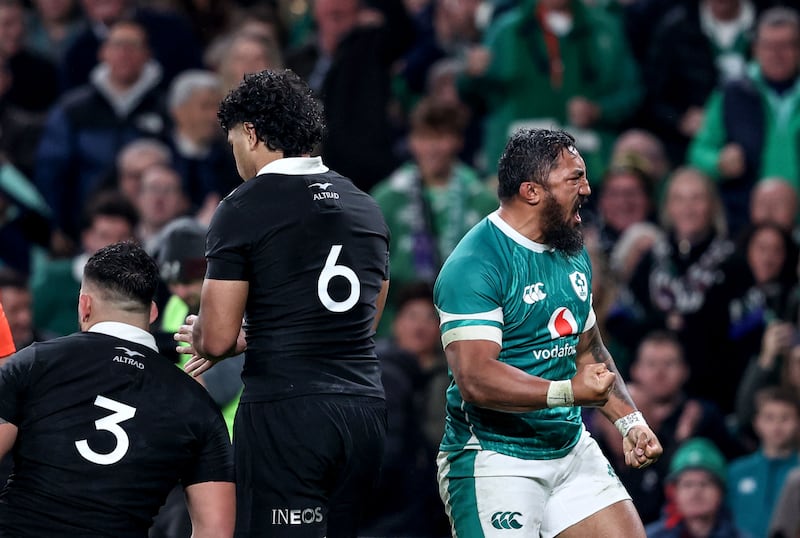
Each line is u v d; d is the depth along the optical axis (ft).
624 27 137.80
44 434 53.98
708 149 126.11
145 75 121.90
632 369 101.09
